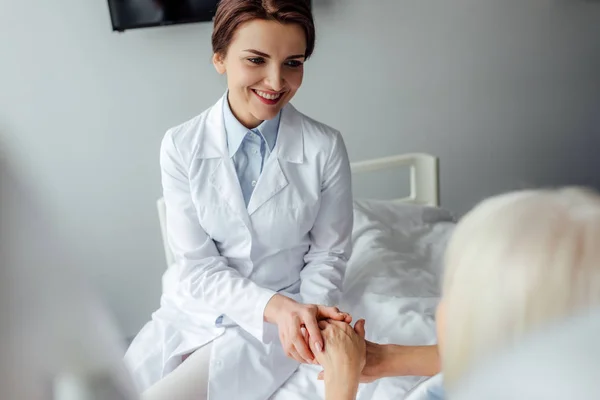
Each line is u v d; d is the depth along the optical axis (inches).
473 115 96.2
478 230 19.2
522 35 94.6
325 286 51.1
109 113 79.7
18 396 20.6
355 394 39.4
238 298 48.1
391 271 60.1
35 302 21.0
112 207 83.7
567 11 95.8
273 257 52.1
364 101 89.5
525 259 17.6
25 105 76.9
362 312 53.7
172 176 50.5
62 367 21.3
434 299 54.6
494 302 17.7
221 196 49.8
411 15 87.4
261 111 47.1
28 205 21.3
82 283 22.6
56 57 76.1
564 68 98.7
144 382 49.7
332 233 53.4
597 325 15.7
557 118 101.3
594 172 106.6
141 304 89.5
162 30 78.1
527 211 18.7
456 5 89.3
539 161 103.0
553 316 16.9
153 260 87.9
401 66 89.4
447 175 98.6
